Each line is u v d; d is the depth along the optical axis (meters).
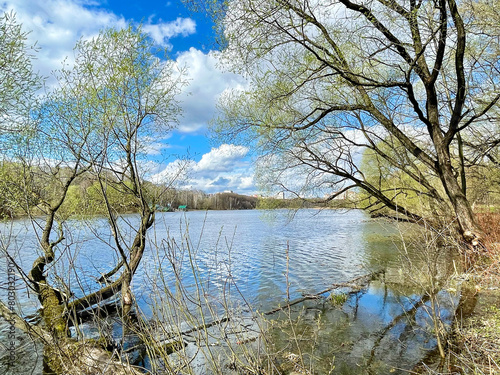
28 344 7.20
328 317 8.55
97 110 7.20
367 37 9.35
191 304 9.02
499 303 7.38
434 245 8.11
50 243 8.75
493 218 13.98
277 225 39.81
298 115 12.25
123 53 7.99
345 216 55.44
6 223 6.69
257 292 11.23
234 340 6.80
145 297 9.13
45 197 8.85
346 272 13.94
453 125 9.91
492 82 9.60
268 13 8.62
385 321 8.00
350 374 5.55
